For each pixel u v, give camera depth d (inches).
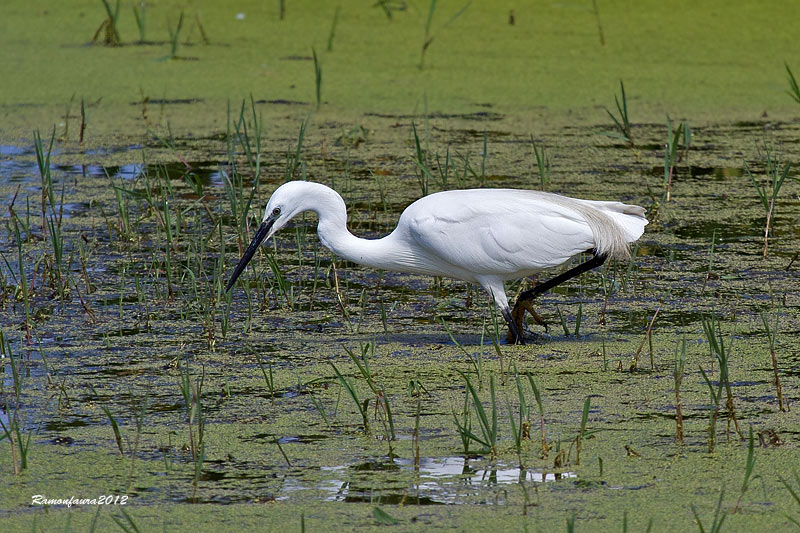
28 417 325.1
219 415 326.6
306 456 297.3
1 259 482.3
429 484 280.2
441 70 840.3
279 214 392.2
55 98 763.4
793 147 658.8
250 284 462.6
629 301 436.5
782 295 437.1
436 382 351.9
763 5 1024.9
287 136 681.0
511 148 656.4
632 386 347.3
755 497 271.3
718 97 771.4
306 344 391.2
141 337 397.1
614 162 633.6
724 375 312.2
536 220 369.7
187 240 512.4
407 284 463.8
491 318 418.9
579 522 258.8
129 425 319.6
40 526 259.4
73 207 557.0
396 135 683.4
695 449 299.4
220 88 791.7
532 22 984.9
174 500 272.8
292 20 1002.1
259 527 257.9
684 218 540.1
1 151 652.1
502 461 293.4
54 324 409.7
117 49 901.2
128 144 668.7
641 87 795.4
